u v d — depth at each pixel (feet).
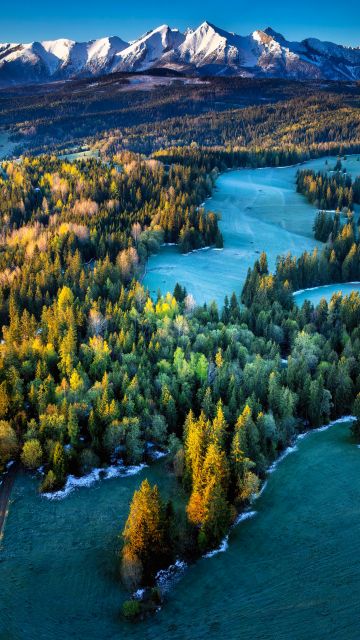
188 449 253.85
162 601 194.49
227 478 235.20
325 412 314.14
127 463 282.77
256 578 200.03
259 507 239.71
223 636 178.19
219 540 217.97
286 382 334.65
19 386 321.52
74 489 262.26
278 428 285.02
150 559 205.77
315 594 188.85
